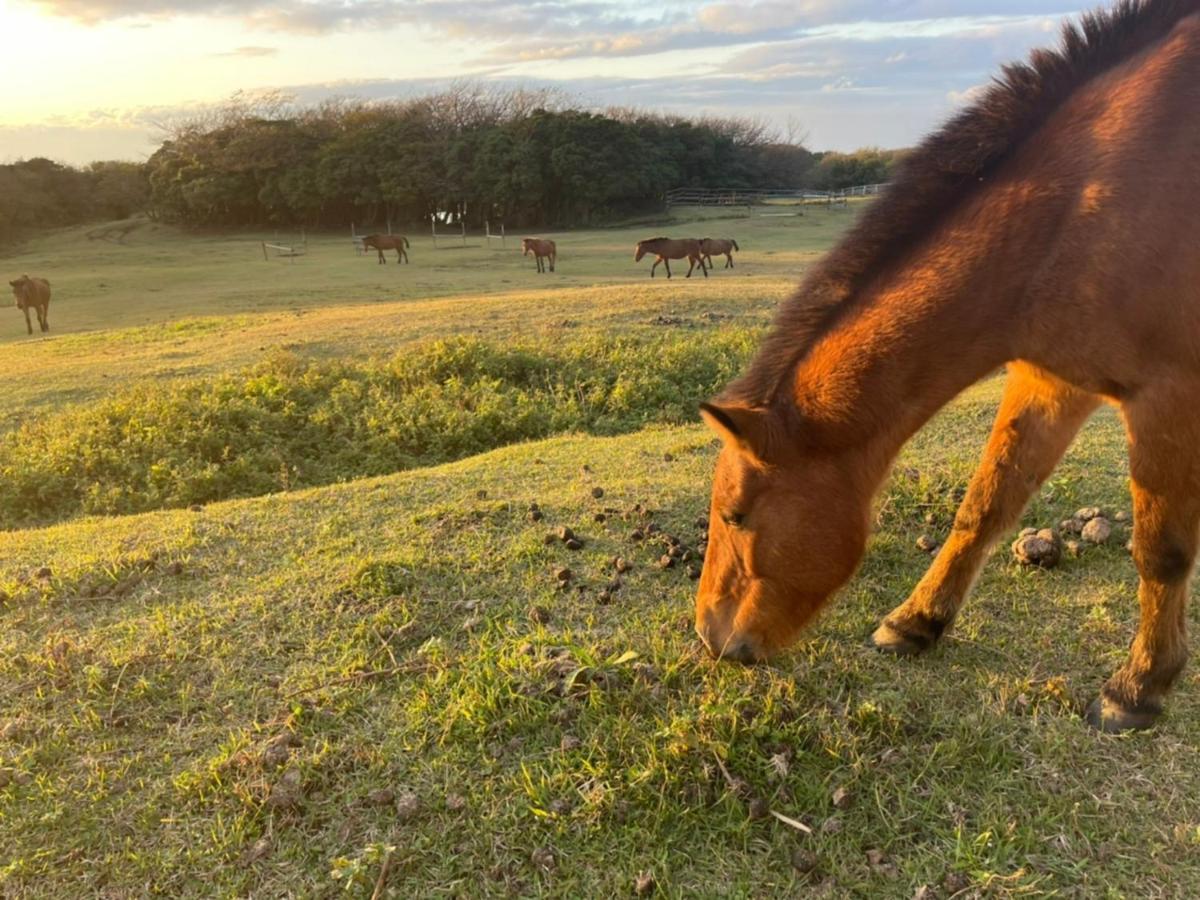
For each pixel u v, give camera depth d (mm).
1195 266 2332
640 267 29547
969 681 2951
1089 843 2295
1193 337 2371
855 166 66812
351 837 2373
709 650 2855
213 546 4410
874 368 2600
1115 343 2457
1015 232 2539
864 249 2709
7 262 43281
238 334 15508
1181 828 2311
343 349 13125
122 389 10961
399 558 3854
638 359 11047
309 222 58469
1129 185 2396
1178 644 2686
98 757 2705
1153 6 2539
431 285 24594
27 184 59656
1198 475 2479
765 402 2705
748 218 49625
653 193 56906
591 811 2383
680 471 5191
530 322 14484
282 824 2412
